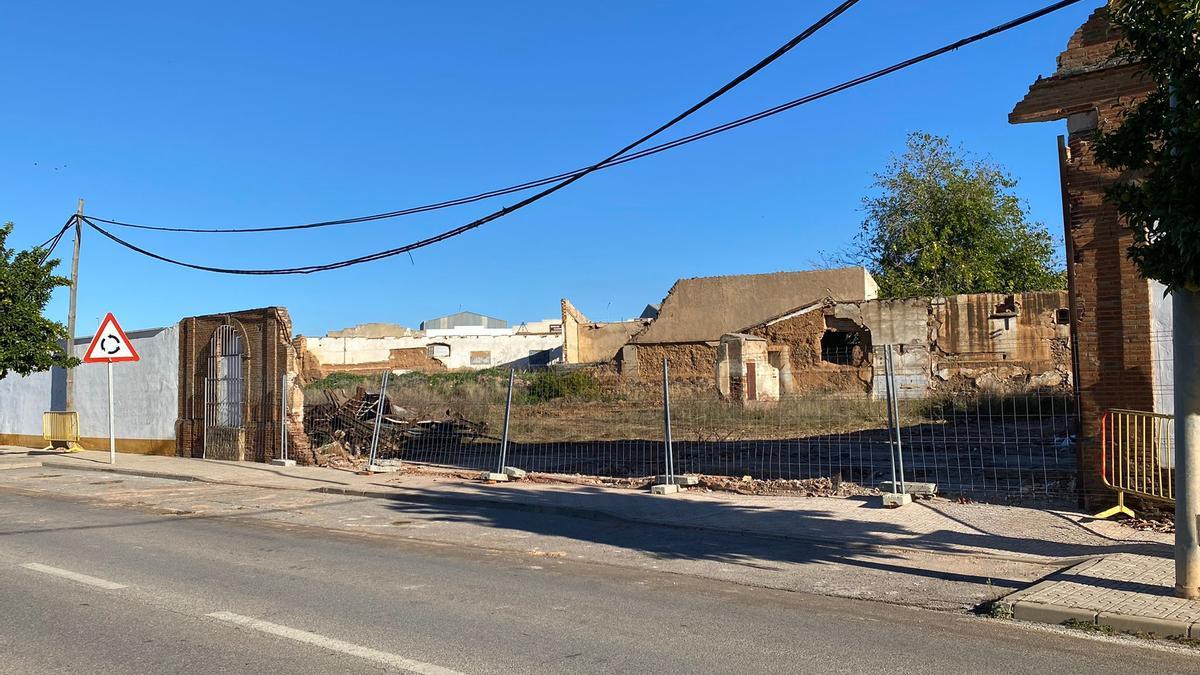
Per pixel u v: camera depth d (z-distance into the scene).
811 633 6.56
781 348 37.50
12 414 27.81
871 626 6.77
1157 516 10.41
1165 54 6.88
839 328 36.56
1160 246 6.81
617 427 27.48
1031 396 28.00
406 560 9.62
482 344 68.50
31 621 6.87
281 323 20.33
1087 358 10.99
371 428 22.50
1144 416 10.34
